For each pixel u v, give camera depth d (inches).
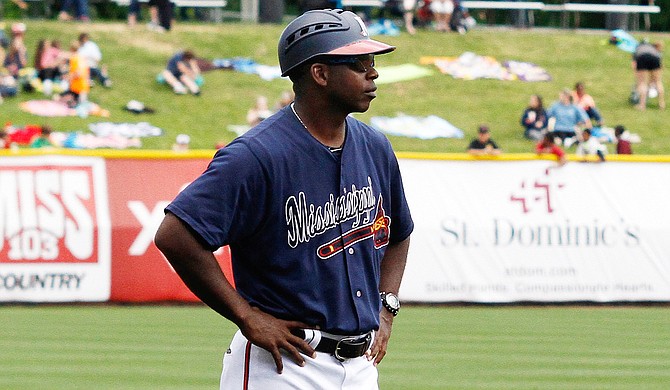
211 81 3073.3
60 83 2837.1
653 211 1825.8
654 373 1124.5
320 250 455.8
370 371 480.7
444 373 1107.9
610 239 1817.2
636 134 2982.3
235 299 450.9
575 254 1811.0
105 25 3368.6
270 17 3646.7
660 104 3142.2
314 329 456.1
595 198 1820.9
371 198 470.9
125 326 1454.2
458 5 3555.6
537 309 1745.8
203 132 2778.1
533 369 1138.7
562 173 1817.2
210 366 1134.4
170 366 1132.5
